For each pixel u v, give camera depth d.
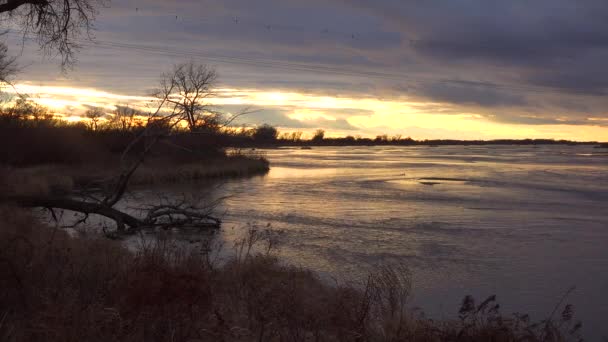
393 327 7.08
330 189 38.47
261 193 35.47
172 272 6.92
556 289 14.19
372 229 22.48
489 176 53.00
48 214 23.88
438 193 36.53
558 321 11.26
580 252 18.67
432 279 14.93
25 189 26.92
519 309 12.34
